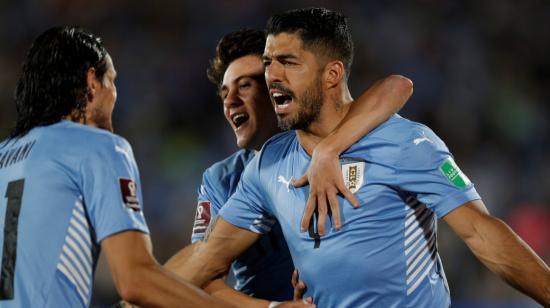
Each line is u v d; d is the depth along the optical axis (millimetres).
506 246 11289
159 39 51438
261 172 12984
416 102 47562
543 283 11125
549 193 42844
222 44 14656
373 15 51750
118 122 45969
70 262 10719
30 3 52688
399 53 49844
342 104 12523
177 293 10750
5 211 11000
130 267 10586
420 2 52969
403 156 11805
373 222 11805
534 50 53438
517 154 46094
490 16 54000
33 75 11562
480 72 50719
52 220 10742
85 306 10844
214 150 44844
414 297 11961
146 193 41594
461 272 34594
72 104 11578
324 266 11992
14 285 10758
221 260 13484
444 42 51406
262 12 53062
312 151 12492
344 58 12422
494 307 31281
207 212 14688
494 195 42500
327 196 11883
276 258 14305
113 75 12102
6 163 11359
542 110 49812
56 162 10930
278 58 12164
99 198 10766
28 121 11578
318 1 52656
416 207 12094
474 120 47312
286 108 12266
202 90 48500
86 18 52500
